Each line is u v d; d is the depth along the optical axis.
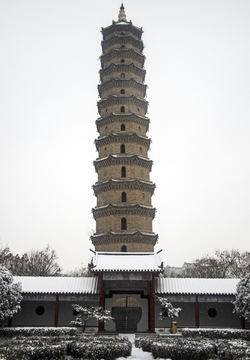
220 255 86.56
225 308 45.25
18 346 24.31
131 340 37.78
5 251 83.12
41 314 45.06
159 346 26.12
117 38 71.38
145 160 62.47
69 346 26.42
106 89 68.75
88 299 44.28
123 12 79.38
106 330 44.06
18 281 45.59
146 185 60.94
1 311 38.84
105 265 43.31
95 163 63.41
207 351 24.95
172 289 44.41
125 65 68.50
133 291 45.97
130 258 45.16
